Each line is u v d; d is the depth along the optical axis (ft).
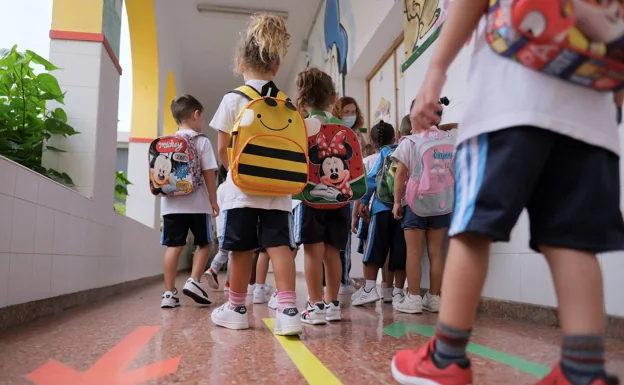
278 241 6.00
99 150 10.64
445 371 2.98
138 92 20.07
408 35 11.27
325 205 6.67
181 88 29.22
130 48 19.60
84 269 9.61
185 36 25.98
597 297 2.67
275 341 5.49
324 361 4.50
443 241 9.11
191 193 9.09
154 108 20.13
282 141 5.92
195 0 22.41
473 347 5.17
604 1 2.58
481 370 4.15
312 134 6.39
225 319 6.40
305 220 6.79
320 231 6.85
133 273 14.44
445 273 3.01
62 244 8.36
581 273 2.69
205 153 9.19
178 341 5.50
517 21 2.64
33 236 7.12
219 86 33.24
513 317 7.29
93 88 10.49
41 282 7.48
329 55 20.06
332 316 7.15
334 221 7.07
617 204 2.80
